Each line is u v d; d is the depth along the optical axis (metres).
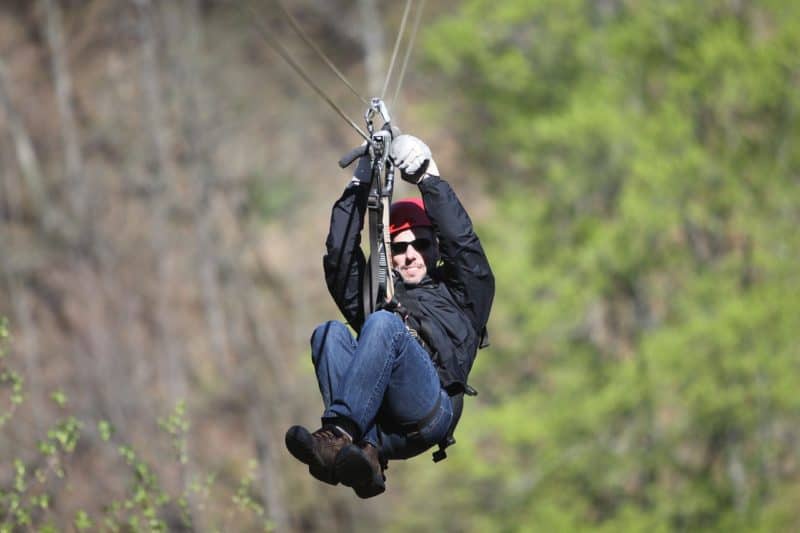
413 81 108.00
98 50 114.69
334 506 94.19
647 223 66.38
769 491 68.69
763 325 65.00
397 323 18.36
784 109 68.88
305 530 94.25
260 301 105.38
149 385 99.75
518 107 73.81
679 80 67.69
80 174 109.06
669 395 67.81
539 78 74.19
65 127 111.44
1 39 118.31
